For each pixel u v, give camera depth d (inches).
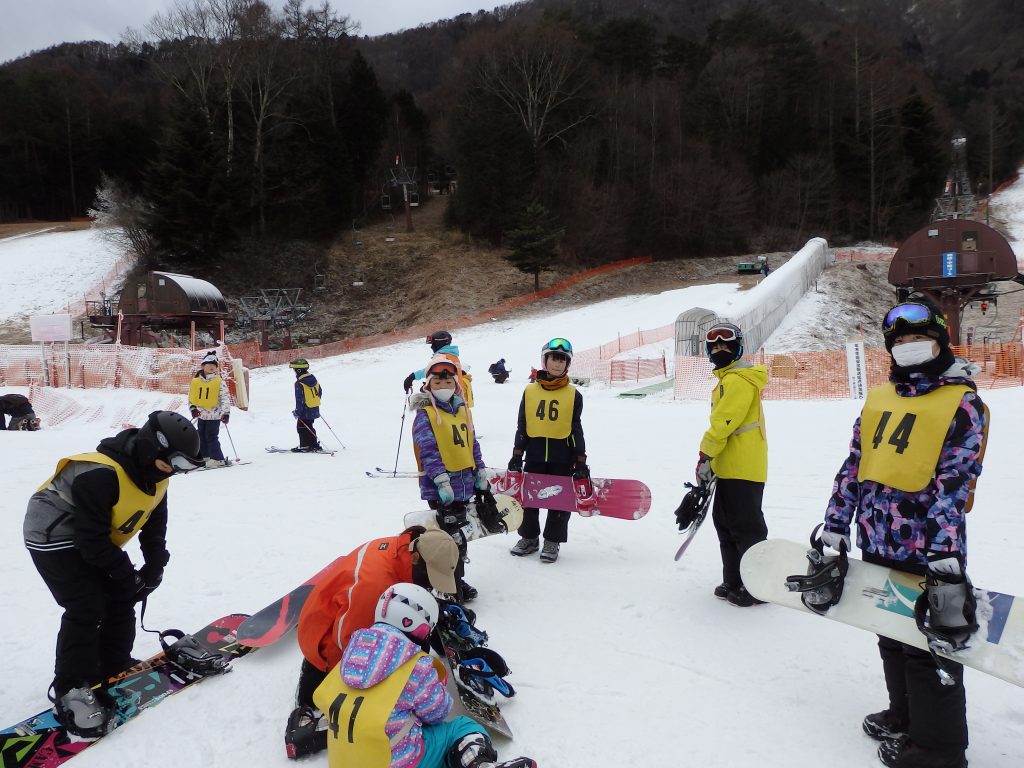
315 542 219.9
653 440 427.5
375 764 88.0
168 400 647.1
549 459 200.2
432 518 174.7
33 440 453.7
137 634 156.5
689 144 2445.9
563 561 200.4
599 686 128.7
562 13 2955.2
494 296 1694.1
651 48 2987.2
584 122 2349.9
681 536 222.4
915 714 100.5
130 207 1775.3
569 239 2042.3
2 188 2445.9
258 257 1814.7
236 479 325.7
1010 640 94.3
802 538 209.8
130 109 2659.9
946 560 94.1
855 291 1433.3
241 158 1888.5
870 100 2514.8
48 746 114.5
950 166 2775.6
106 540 116.9
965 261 933.8
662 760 106.5
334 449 433.4
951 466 98.4
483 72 2278.5
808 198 2433.6
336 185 2059.5
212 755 112.0
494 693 125.3
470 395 362.0
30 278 1582.2
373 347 1315.2
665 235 2226.9
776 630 150.8
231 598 175.6
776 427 450.6
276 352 1336.1
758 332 917.8
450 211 2122.3
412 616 96.6
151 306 1129.4
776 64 2773.1
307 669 114.8
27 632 158.6
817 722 115.9
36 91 2518.5
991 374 690.8
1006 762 103.9
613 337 1148.5
